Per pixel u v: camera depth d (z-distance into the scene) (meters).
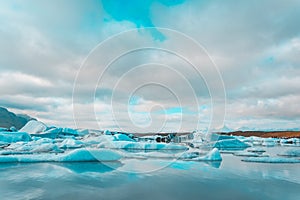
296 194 6.12
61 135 41.03
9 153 16.00
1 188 6.40
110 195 5.82
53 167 10.28
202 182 7.43
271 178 8.23
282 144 38.91
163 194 6.00
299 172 9.48
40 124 45.41
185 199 5.60
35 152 17.03
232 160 13.44
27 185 6.79
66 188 6.42
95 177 8.05
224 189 6.55
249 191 6.36
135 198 5.62
